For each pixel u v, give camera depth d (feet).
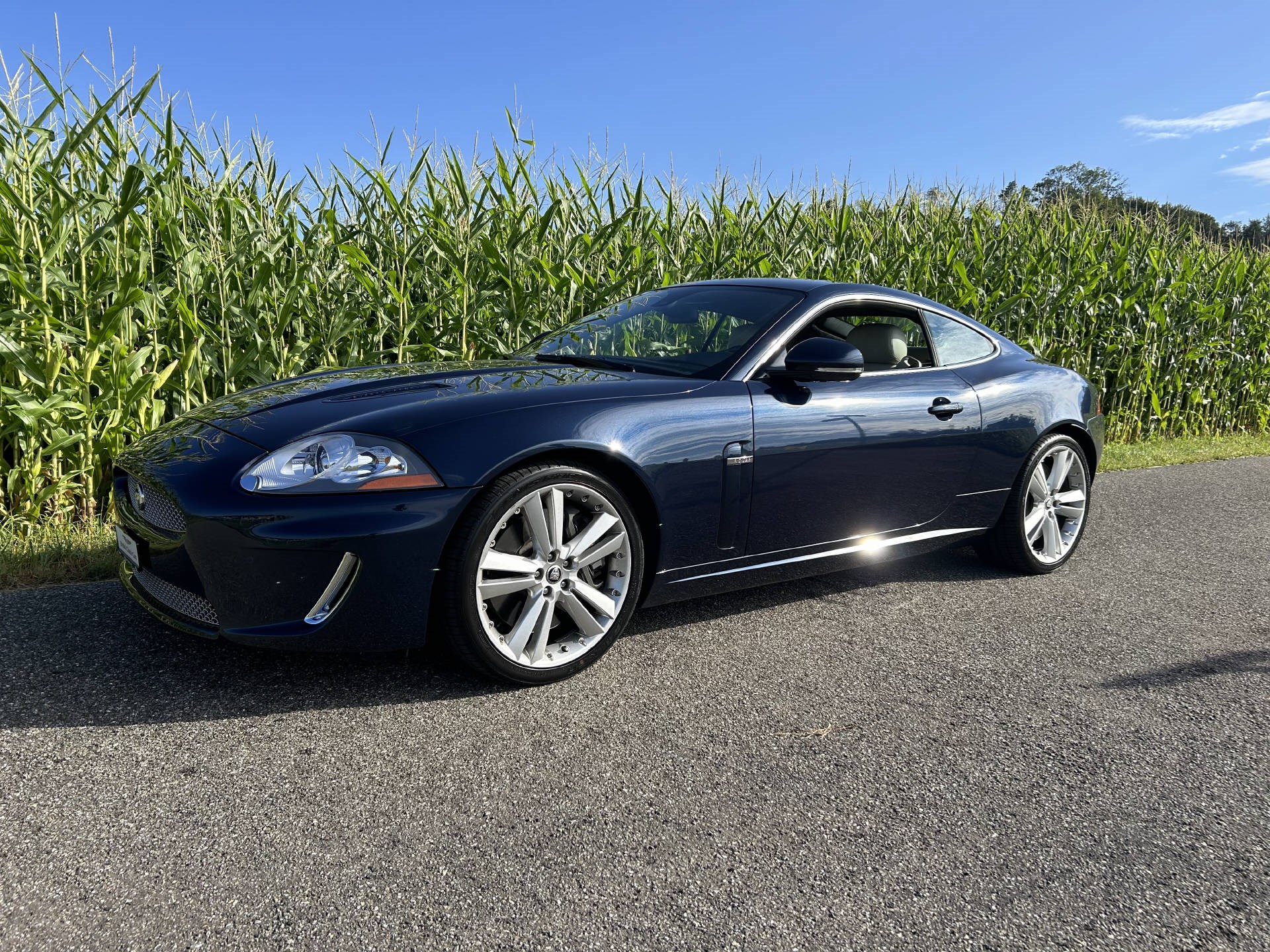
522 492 8.21
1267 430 33.55
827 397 10.53
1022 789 7.01
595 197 21.34
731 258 22.22
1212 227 32.24
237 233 16.47
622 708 8.25
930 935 5.23
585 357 11.14
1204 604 11.99
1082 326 27.66
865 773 7.20
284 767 6.91
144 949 4.85
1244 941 5.27
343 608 7.68
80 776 6.63
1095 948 5.18
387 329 18.08
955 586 12.64
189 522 7.62
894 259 25.55
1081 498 13.70
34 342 13.74
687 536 9.48
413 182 18.83
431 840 6.02
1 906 5.14
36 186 14.75
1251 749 7.81
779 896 5.55
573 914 5.30
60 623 9.54
